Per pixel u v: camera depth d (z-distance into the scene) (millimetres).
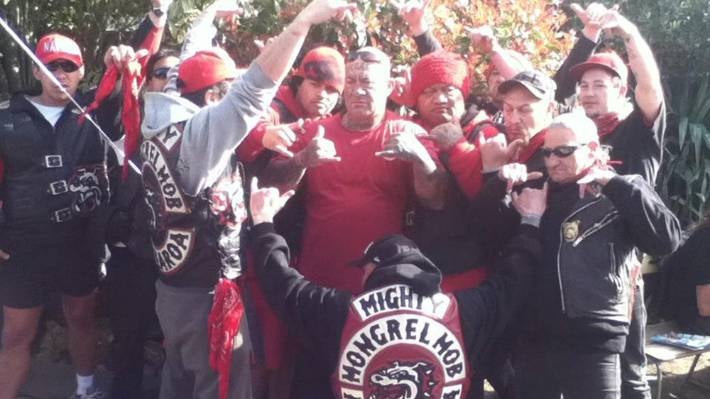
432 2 4594
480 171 3291
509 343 3404
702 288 4512
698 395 4973
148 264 4059
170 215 3152
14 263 4129
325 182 3387
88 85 5258
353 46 4527
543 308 3189
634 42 3498
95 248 4293
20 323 4184
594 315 3127
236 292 3150
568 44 4984
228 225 3170
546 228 3203
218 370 3135
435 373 2881
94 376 4672
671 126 7211
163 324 3301
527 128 3340
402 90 3771
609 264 3143
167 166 3107
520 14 4734
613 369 3209
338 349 2920
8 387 4176
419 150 3146
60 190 4105
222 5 4090
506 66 3873
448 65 3545
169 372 3412
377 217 3344
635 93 3604
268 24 4668
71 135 4137
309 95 3760
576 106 4109
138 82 3830
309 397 3447
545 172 3273
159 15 4035
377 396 2891
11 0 5168
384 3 4555
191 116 3127
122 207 4027
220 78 3342
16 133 4035
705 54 7105
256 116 2982
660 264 4934
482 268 3430
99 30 5305
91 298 4406
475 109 3773
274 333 3502
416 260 2961
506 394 3756
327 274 3371
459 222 3381
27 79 5449
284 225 3559
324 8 2865
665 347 4555
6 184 4105
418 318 2869
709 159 7055
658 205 3068
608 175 3086
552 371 3238
